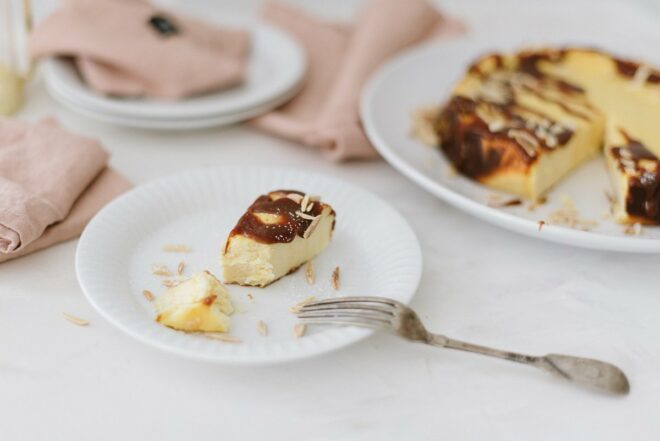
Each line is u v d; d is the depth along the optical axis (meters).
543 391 0.49
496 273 0.58
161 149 0.70
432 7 0.85
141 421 0.47
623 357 0.52
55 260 0.56
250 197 0.60
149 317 0.50
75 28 0.73
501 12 1.00
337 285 0.53
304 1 1.02
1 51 0.78
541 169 0.62
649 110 0.69
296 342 0.48
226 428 0.47
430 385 0.49
